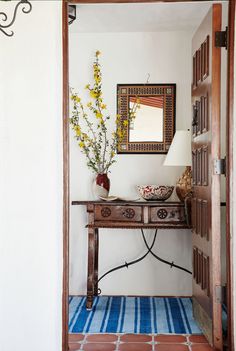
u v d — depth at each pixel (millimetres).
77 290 4594
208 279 3160
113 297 4504
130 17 4152
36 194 2811
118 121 4465
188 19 4207
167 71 4566
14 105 2816
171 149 4129
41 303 2803
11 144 2812
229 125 2875
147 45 4574
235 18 2861
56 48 2824
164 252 4566
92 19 4199
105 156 4566
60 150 2844
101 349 3109
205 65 3225
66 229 2904
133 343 3227
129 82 4582
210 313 3104
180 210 4031
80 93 4594
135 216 4055
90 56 4598
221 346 2977
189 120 4547
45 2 2820
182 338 3328
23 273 2805
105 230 4598
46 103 2818
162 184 4559
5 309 2801
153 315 3887
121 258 4590
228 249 2887
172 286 4551
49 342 2791
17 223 2811
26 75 2818
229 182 2877
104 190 4344
